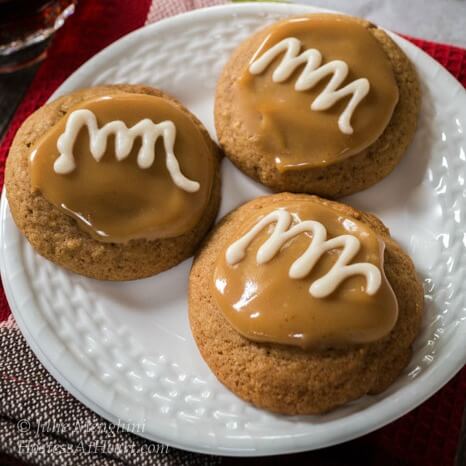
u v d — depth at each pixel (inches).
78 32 17.3
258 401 14.3
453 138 15.8
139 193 14.9
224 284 14.4
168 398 14.7
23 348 15.5
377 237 14.6
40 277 15.2
